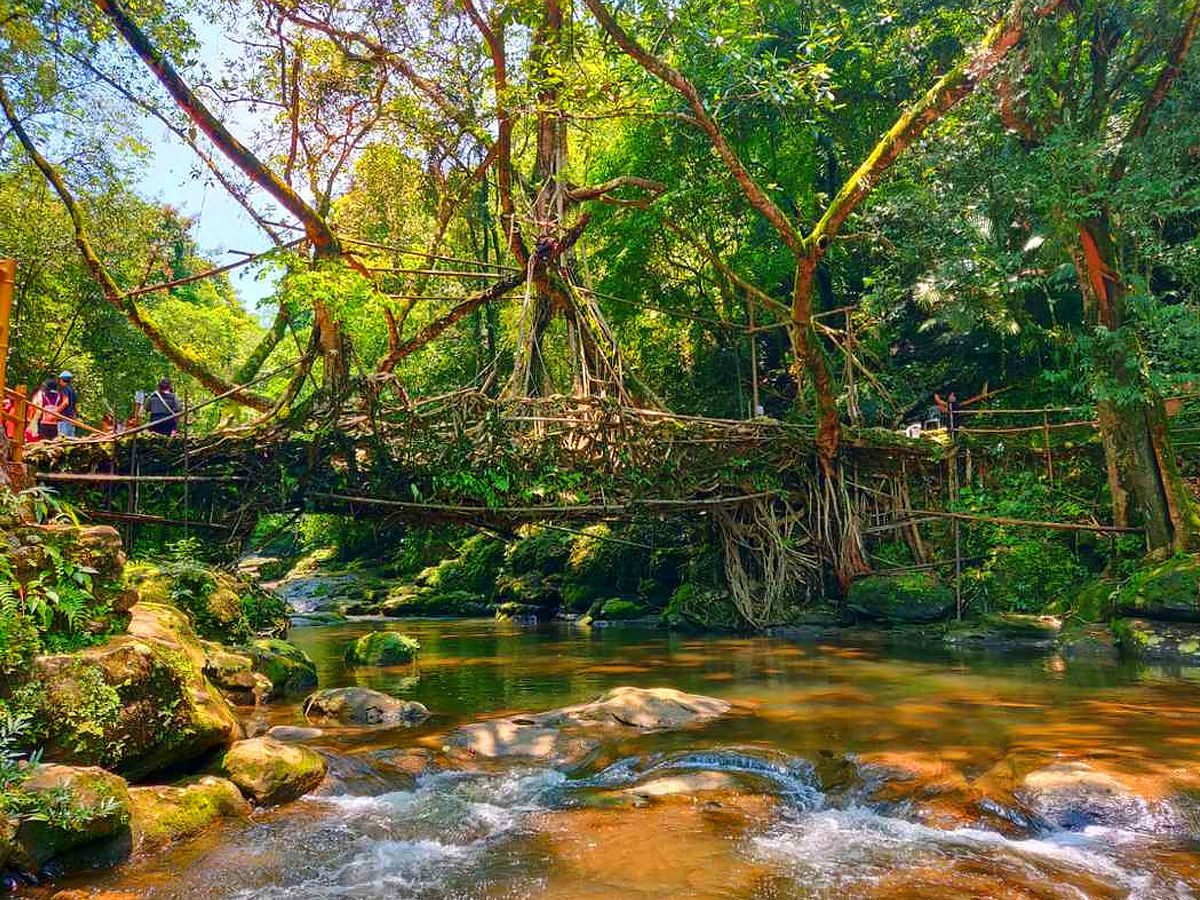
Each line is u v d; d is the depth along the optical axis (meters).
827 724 8.00
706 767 6.67
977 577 16.00
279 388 38.88
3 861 4.41
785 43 20.92
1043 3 12.73
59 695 5.21
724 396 25.09
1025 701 8.92
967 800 5.84
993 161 14.87
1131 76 14.63
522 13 15.12
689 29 14.18
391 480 14.14
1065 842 5.24
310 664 11.21
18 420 6.70
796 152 21.75
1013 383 20.61
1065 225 13.48
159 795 5.46
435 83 16.00
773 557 17.36
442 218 18.25
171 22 14.23
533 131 20.02
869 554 17.11
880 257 22.62
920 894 4.44
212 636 10.59
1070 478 16.22
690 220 22.14
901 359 23.56
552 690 10.38
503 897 4.51
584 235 22.69
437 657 13.87
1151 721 7.80
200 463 13.25
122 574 6.27
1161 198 13.68
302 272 12.99
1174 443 15.24
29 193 21.38
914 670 11.40
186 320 35.44
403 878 4.77
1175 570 12.54
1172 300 17.89
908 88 20.88
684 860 4.95
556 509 15.03
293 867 4.90
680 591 19.38
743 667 12.07
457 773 6.79
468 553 26.42
